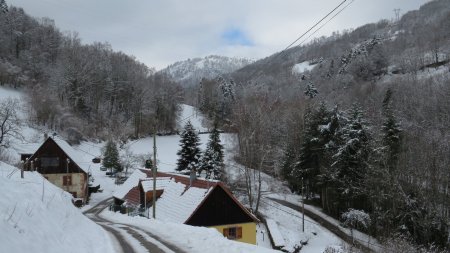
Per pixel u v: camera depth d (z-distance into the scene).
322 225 49.03
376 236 43.53
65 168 56.03
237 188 55.16
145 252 13.01
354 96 95.00
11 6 139.00
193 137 64.06
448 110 63.66
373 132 54.88
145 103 117.75
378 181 43.38
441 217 39.91
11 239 7.76
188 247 13.80
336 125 54.94
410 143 49.69
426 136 51.34
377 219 42.88
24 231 8.80
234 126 66.25
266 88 130.12
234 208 29.36
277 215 50.81
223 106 128.62
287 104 85.69
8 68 112.12
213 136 63.25
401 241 29.61
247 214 29.69
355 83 114.25
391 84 96.00
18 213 9.72
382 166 46.09
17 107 84.06
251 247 12.51
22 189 12.76
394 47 155.25
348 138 49.34
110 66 128.50
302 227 46.47
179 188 33.06
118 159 80.56
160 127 121.38
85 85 113.38
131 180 47.25
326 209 56.00
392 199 42.62
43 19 157.50
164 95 126.12
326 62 181.50
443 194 41.84
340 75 131.88
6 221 8.45
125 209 38.53
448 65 110.31
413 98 76.44
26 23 136.25
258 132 54.88
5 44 122.50
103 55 140.00
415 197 41.72
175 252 13.00
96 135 104.69
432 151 44.28
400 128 49.91
